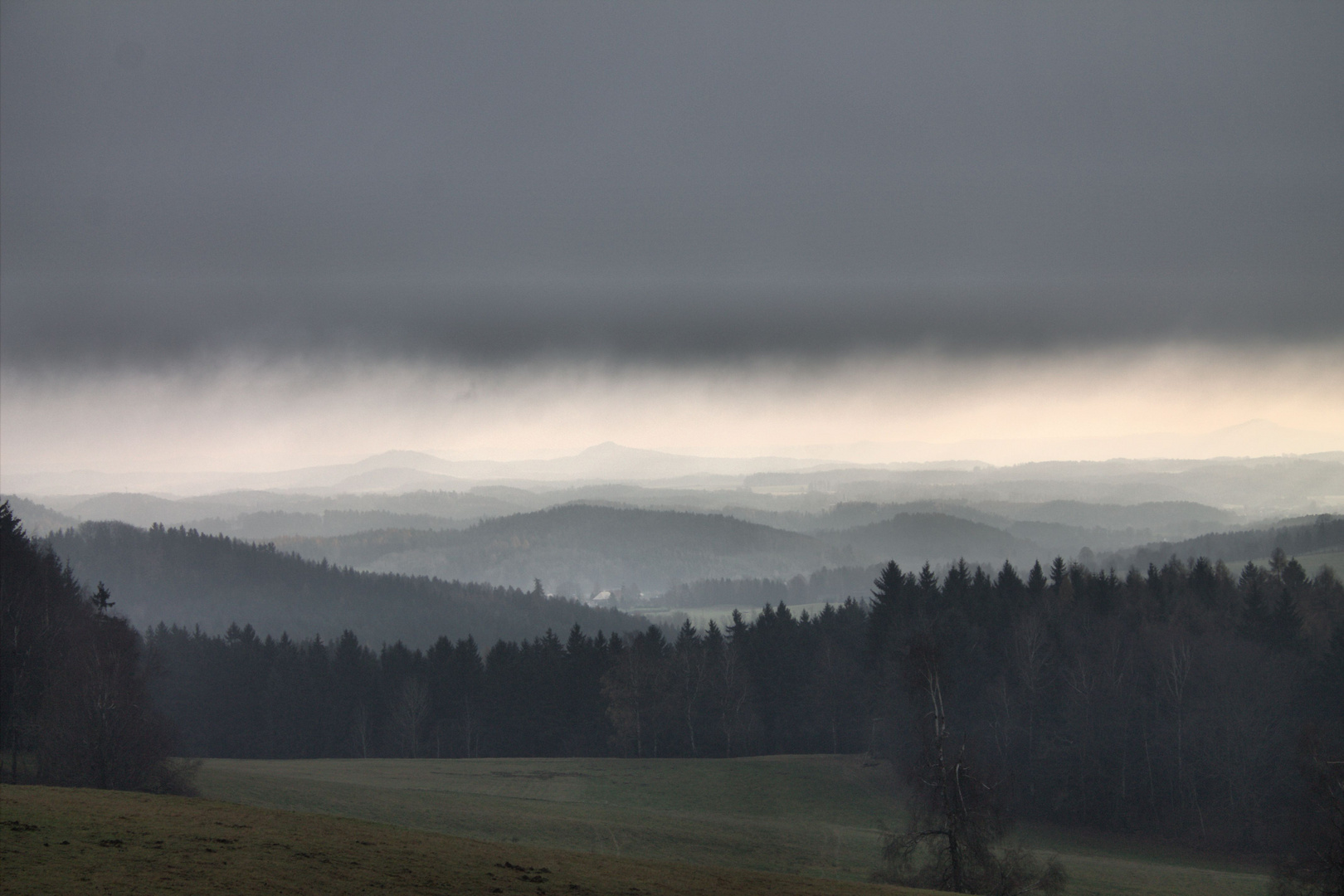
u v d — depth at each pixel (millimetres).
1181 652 77188
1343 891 42625
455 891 21984
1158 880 53188
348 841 26688
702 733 101188
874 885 31156
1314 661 76625
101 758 48438
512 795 72938
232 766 80938
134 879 19484
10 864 19531
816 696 98000
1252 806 68250
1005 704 81812
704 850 56062
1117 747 75312
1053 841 68812
